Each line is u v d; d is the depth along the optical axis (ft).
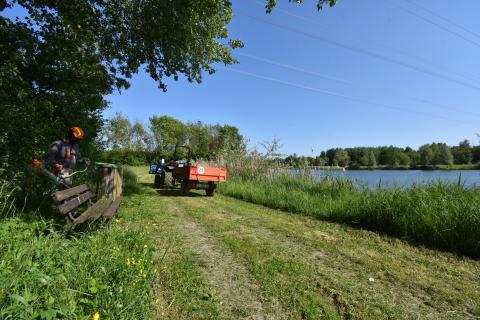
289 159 47.75
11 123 19.21
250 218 24.95
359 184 31.40
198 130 168.25
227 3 30.83
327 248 17.44
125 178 48.44
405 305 11.30
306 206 28.37
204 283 12.35
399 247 17.94
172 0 29.78
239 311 10.50
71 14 26.66
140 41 33.81
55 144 18.42
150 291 10.78
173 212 26.12
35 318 6.72
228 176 51.31
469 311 11.02
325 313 10.51
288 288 12.22
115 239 13.30
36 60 27.14
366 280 13.35
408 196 21.71
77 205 14.98
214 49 37.88
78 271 9.30
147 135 154.40
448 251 17.42
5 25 23.09
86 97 35.17
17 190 16.98
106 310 8.23
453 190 21.36
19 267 7.82
